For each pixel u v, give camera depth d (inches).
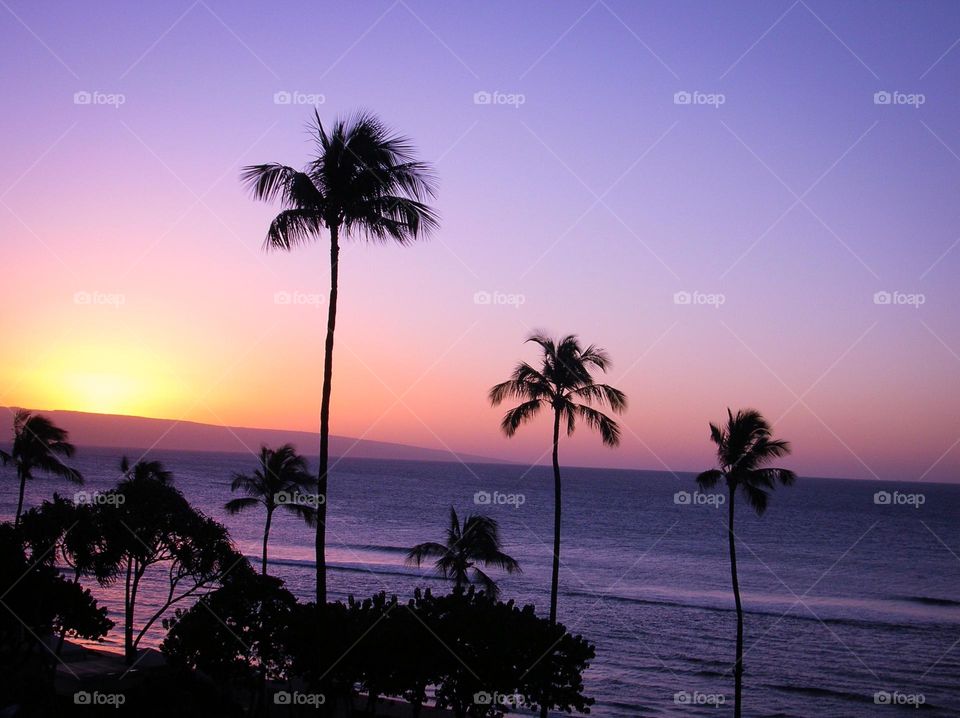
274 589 1282.0
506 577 3927.2
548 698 1096.2
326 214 955.3
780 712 1974.7
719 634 2829.7
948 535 6501.0
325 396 958.4
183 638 1243.2
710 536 6141.7
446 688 1090.1
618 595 3528.5
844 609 3348.9
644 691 2117.4
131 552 1412.4
